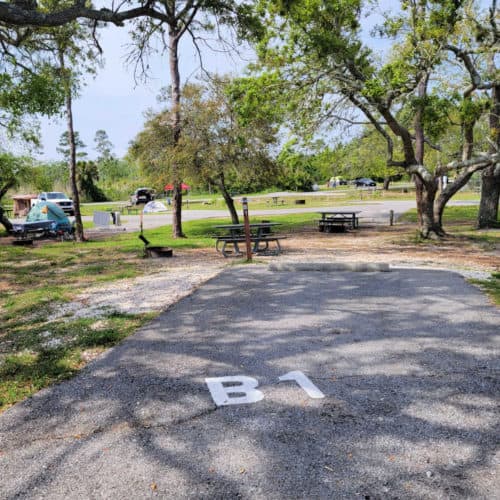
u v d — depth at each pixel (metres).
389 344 5.32
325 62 13.70
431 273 9.36
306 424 3.58
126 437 3.48
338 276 9.16
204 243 16.88
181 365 4.87
